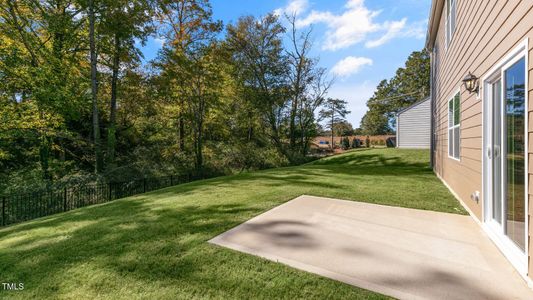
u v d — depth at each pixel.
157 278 2.07
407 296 1.73
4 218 5.91
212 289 1.89
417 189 5.57
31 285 2.04
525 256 1.98
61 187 7.75
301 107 20.50
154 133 15.44
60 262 2.40
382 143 31.92
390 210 3.91
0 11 8.71
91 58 10.11
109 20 10.13
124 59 11.52
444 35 6.39
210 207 4.23
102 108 13.38
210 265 2.24
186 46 12.25
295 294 1.79
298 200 4.60
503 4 2.60
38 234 3.26
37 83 9.05
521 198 2.27
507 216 2.51
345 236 2.85
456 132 4.90
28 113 9.23
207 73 12.29
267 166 16.72
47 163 10.02
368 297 1.73
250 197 4.93
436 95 8.22
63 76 9.75
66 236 3.12
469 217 3.54
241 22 18.14
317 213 3.77
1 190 7.58
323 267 2.14
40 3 9.62
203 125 15.04
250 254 2.43
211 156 14.38
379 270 2.08
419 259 2.28
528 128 2.01
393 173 8.62
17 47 8.82
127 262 2.35
